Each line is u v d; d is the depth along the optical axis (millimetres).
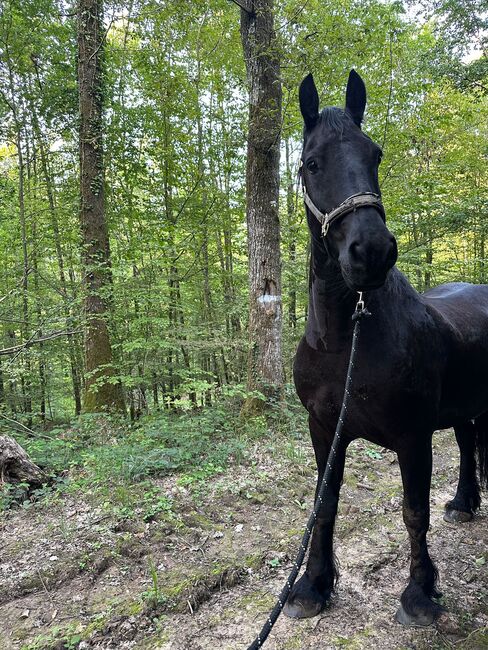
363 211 1646
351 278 1633
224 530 3184
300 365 2285
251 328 6312
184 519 3293
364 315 1861
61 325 7535
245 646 2082
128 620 2256
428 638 2064
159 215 9727
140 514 3371
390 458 4609
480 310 2834
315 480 4023
